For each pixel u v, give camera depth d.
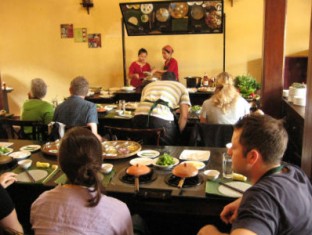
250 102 4.07
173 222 1.99
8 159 2.03
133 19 5.36
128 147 2.22
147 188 1.67
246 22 5.93
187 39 6.23
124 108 4.05
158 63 6.43
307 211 0.99
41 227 1.15
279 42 3.53
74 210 1.14
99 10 6.43
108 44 6.55
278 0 3.44
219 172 1.81
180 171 1.72
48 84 6.94
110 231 1.16
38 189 1.82
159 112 2.95
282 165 1.15
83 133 1.23
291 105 3.18
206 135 2.62
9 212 1.42
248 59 6.05
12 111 7.15
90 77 6.76
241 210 0.95
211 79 5.30
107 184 1.72
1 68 7.02
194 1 5.04
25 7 6.68
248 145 1.07
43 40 6.77
